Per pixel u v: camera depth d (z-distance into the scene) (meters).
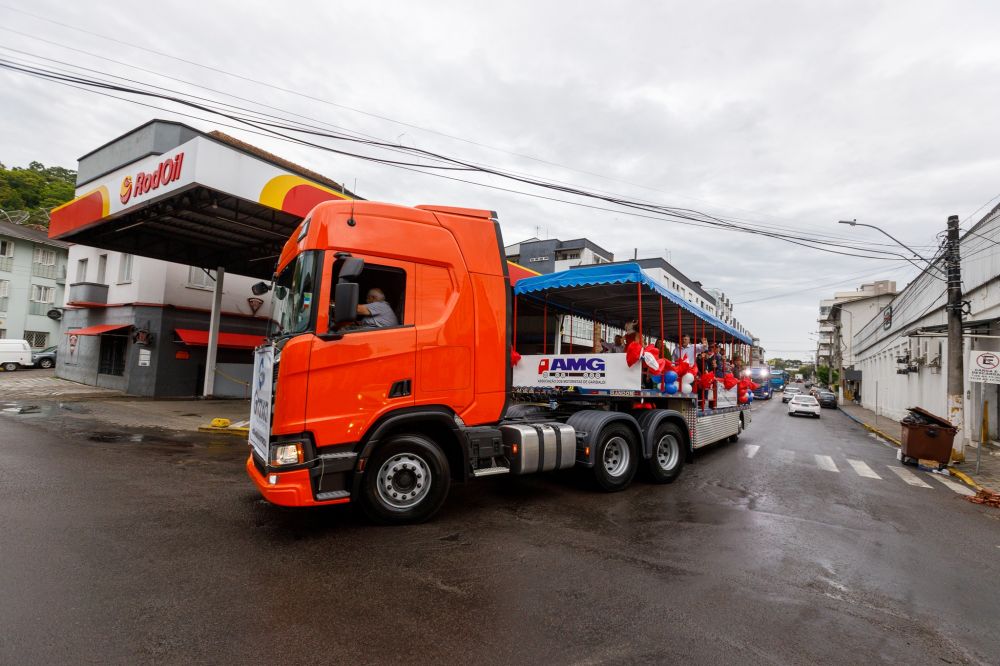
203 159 10.67
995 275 13.88
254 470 5.18
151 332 18.80
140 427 11.51
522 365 8.67
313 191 12.76
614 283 8.07
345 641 3.05
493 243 6.01
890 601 4.00
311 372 4.70
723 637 3.29
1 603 3.28
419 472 5.30
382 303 5.20
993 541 5.86
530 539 5.03
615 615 3.52
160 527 4.90
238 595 3.58
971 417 16.05
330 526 5.14
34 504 5.39
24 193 44.09
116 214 12.97
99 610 3.26
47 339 35.56
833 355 74.88
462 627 3.27
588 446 6.75
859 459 12.23
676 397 8.47
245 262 19.00
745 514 6.37
